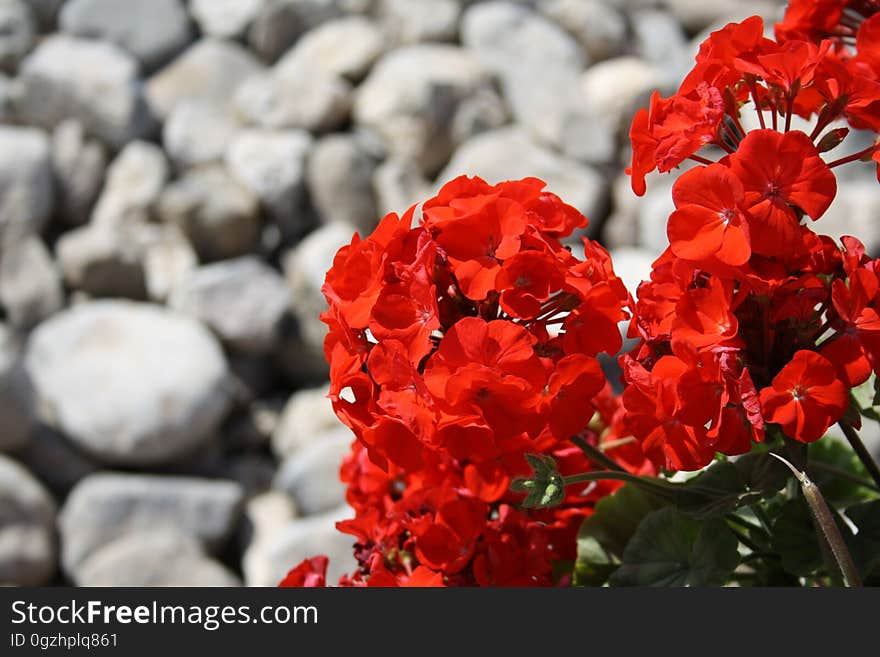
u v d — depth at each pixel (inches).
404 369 43.6
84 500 166.4
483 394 43.4
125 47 217.9
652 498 48.2
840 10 46.8
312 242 188.9
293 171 195.2
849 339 42.9
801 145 42.5
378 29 219.6
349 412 44.8
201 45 219.1
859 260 43.1
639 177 45.3
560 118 202.1
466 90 201.2
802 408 42.3
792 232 42.5
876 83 43.3
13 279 188.9
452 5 218.8
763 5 221.5
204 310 185.5
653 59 218.1
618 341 44.4
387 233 45.0
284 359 191.8
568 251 45.2
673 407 43.1
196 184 194.9
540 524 47.6
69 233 200.4
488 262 44.1
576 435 46.4
